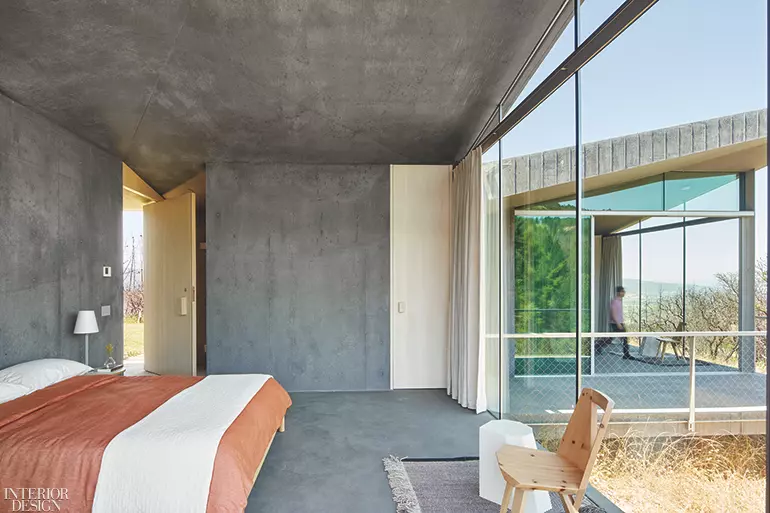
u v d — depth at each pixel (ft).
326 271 16.76
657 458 6.83
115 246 15.79
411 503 8.29
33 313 11.67
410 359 16.93
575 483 6.43
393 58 11.64
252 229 16.67
